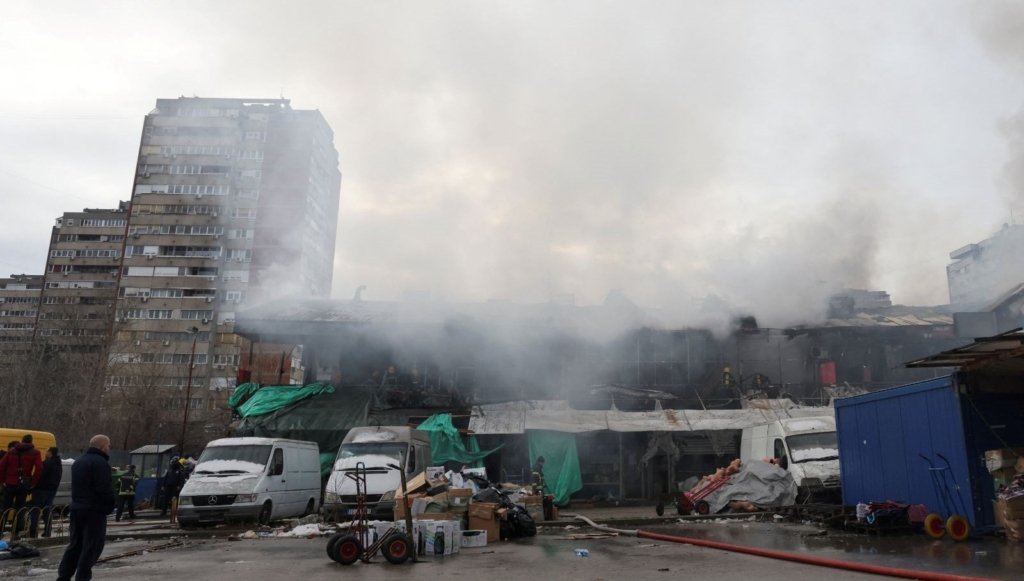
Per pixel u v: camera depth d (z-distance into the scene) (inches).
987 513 410.6
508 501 511.5
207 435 2153.1
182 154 2933.1
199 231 2851.9
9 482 479.2
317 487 735.1
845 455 556.1
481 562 357.4
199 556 404.2
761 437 762.2
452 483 560.4
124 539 539.2
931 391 455.2
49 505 500.1
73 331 2162.9
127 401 1942.7
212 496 589.3
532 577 298.0
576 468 842.2
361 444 644.1
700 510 665.6
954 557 323.3
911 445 473.4
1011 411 430.3
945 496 436.5
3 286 3973.9
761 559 351.3
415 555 363.9
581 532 543.5
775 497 648.4
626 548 417.7
